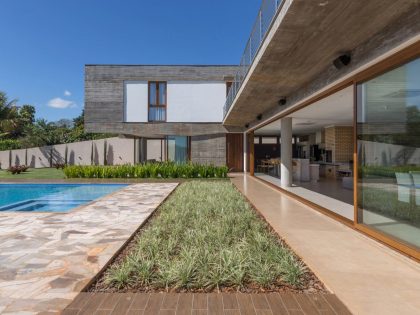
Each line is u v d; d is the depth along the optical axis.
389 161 4.12
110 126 18.09
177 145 18.92
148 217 5.96
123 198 8.34
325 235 4.70
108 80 18.14
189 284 2.91
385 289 2.86
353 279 3.08
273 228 5.16
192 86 18.22
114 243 4.20
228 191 9.02
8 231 4.85
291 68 5.72
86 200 9.98
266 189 10.27
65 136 27.70
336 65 4.92
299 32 4.07
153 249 3.82
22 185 12.71
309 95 6.70
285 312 2.46
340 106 8.13
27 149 23.05
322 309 2.51
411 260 3.53
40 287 2.87
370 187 4.57
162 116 18.22
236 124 16.09
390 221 4.11
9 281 2.99
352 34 4.08
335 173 13.27
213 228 4.78
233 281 2.96
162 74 18.16
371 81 4.48
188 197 7.89
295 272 3.09
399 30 3.55
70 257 3.64
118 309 2.49
